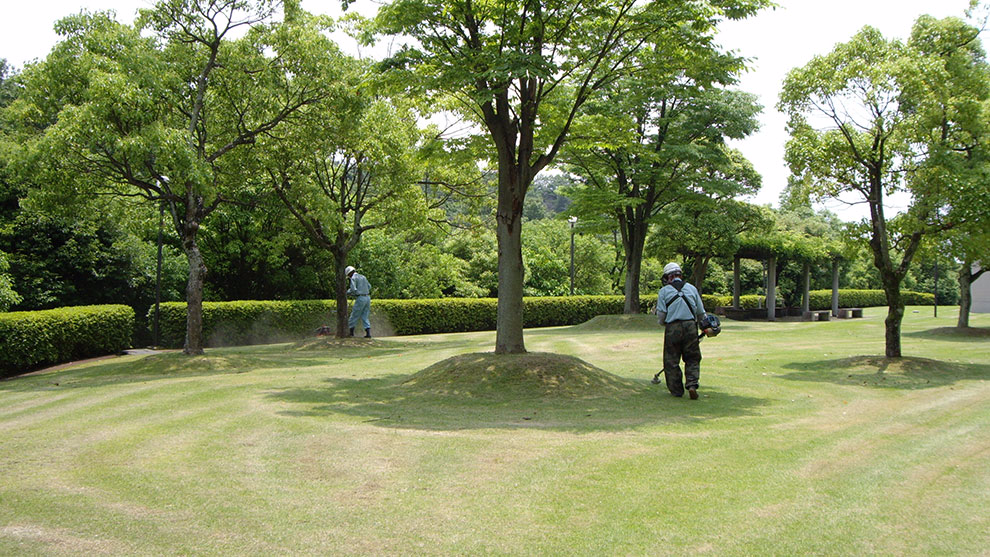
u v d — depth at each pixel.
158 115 11.69
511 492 4.24
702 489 4.29
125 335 16.89
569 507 3.95
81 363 14.27
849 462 4.96
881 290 47.28
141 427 6.42
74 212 12.71
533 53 8.19
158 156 11.20
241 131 14.35
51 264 18.14
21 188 17.61
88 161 11.78
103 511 3.92
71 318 14.14
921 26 11.95
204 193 11.92
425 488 4.33
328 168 18.98
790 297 43.47
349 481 4.50
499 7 8.84
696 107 22.58
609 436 5.84
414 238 30.11
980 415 6.89
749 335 19.33
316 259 25.00
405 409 7.34
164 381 10.12
